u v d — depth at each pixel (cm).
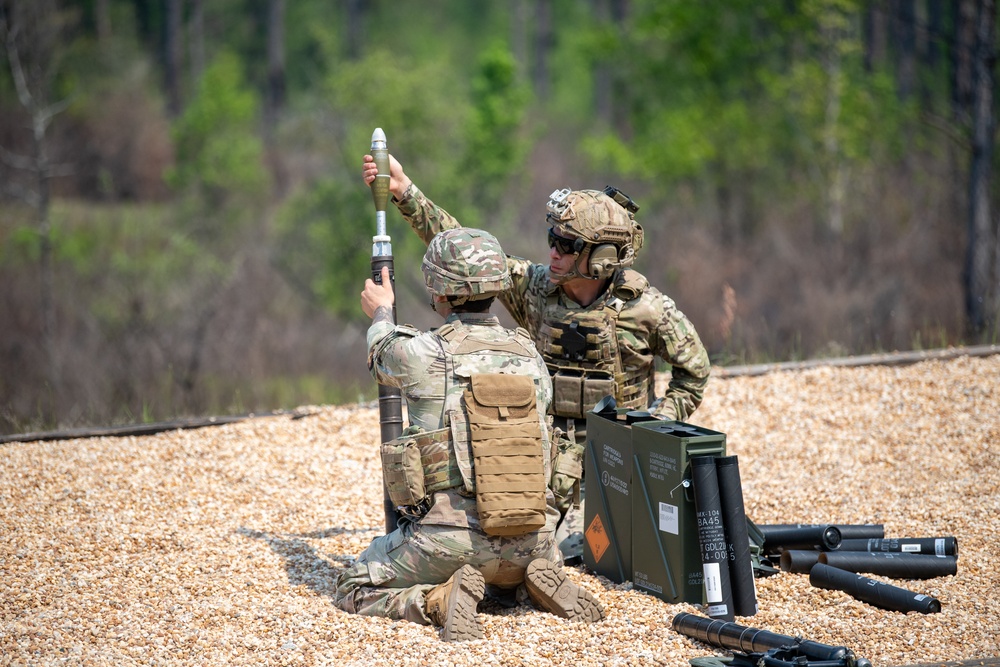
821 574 1106
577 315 1172
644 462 1065
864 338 3431
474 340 1009
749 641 915
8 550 1230
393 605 1010
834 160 5050
